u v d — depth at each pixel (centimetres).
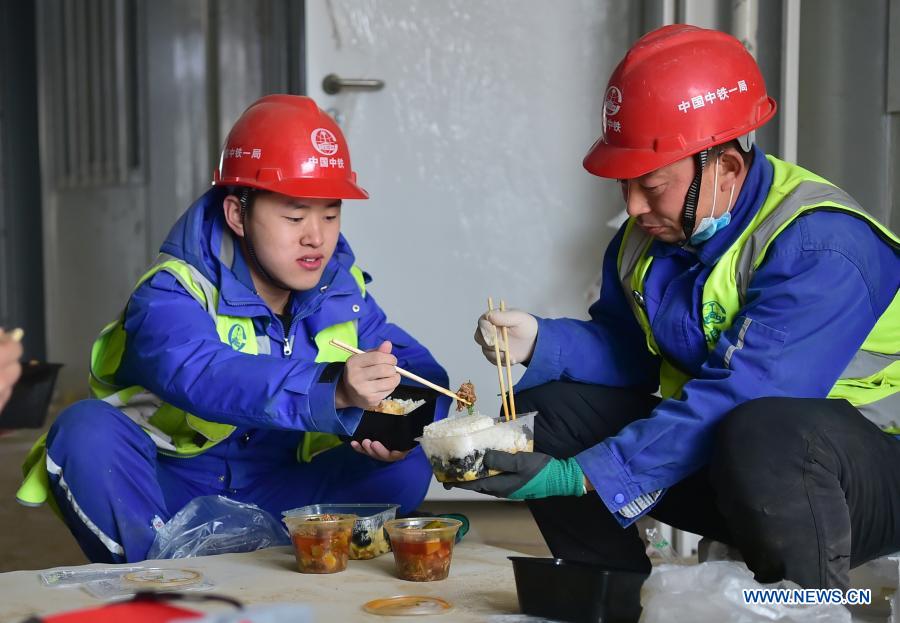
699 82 184
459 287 340
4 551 293
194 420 225
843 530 161
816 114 318
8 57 727
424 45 336
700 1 304
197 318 215
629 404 213
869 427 172
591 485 176
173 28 639
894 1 305
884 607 181
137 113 653
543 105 336
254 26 630
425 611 159
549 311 339
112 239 670
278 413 200
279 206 216
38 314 748
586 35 334
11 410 232
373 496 242
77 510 211
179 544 212
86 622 112
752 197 189
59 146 699
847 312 175
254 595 170
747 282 186
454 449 173
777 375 173
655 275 203
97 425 213
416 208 339
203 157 641
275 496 240
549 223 338
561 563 159
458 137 337
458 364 341
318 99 338
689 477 200
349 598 169
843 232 179
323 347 237
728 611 137
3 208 729
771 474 161
